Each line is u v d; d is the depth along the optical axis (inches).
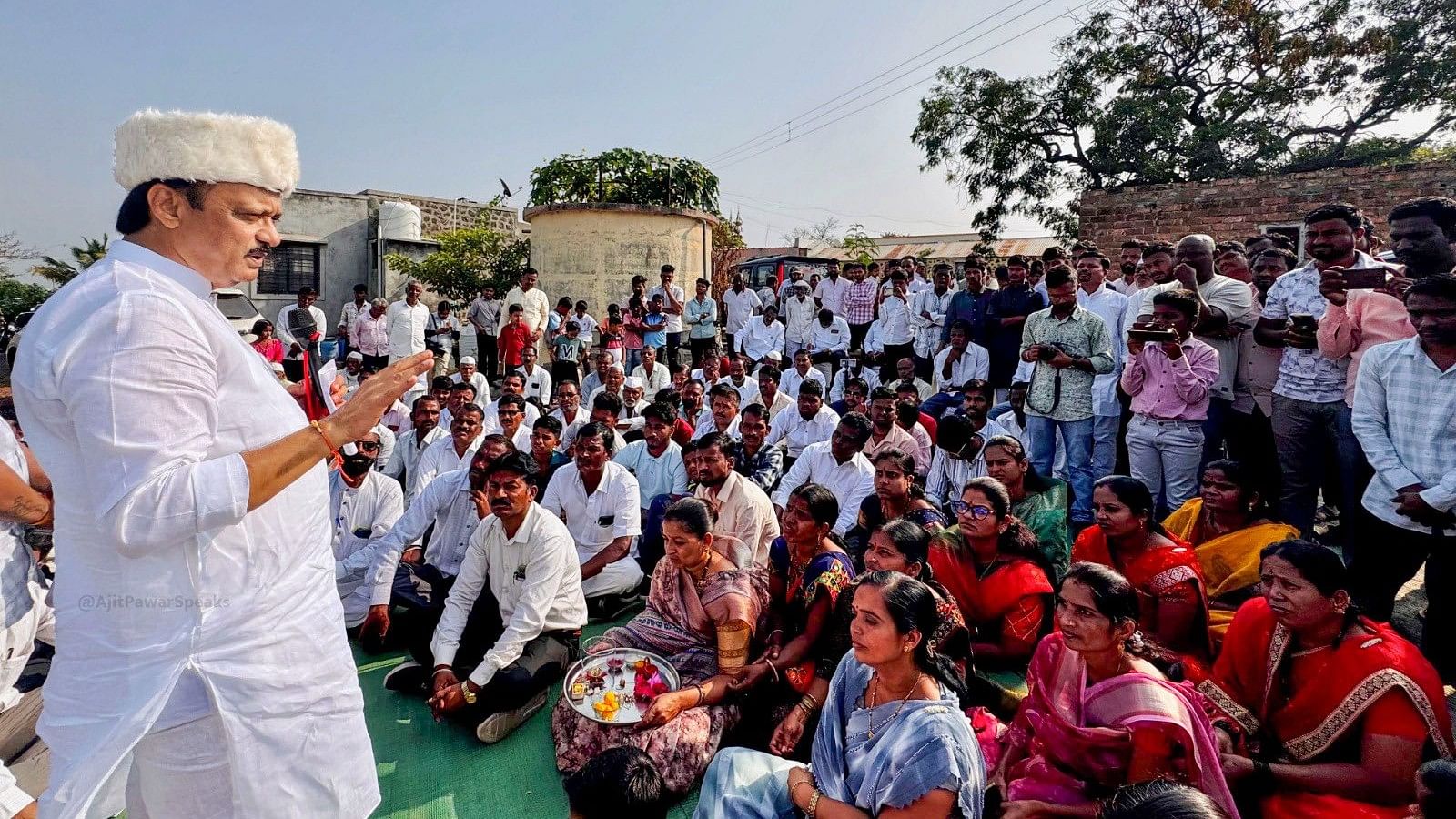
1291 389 182.4
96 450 59.7
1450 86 566.9
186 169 63.8
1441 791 76.4
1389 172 375.9
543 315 457.1
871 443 228.4
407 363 70.5
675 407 292.4
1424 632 135.3
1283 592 103.5
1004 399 317.7
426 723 139.6
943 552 152.8
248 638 68.4
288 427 72.1
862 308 465.4
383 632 159.5
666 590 141.1
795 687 129.2
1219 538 156.9
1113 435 223.8
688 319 473.1
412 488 232.5
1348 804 96.4
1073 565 100.5
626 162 525.3
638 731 119.1
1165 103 614.5
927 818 84.7
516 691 133.2
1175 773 93.6
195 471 61.6
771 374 295.0
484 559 143.9
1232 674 115.9
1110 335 249.3
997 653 147.9
